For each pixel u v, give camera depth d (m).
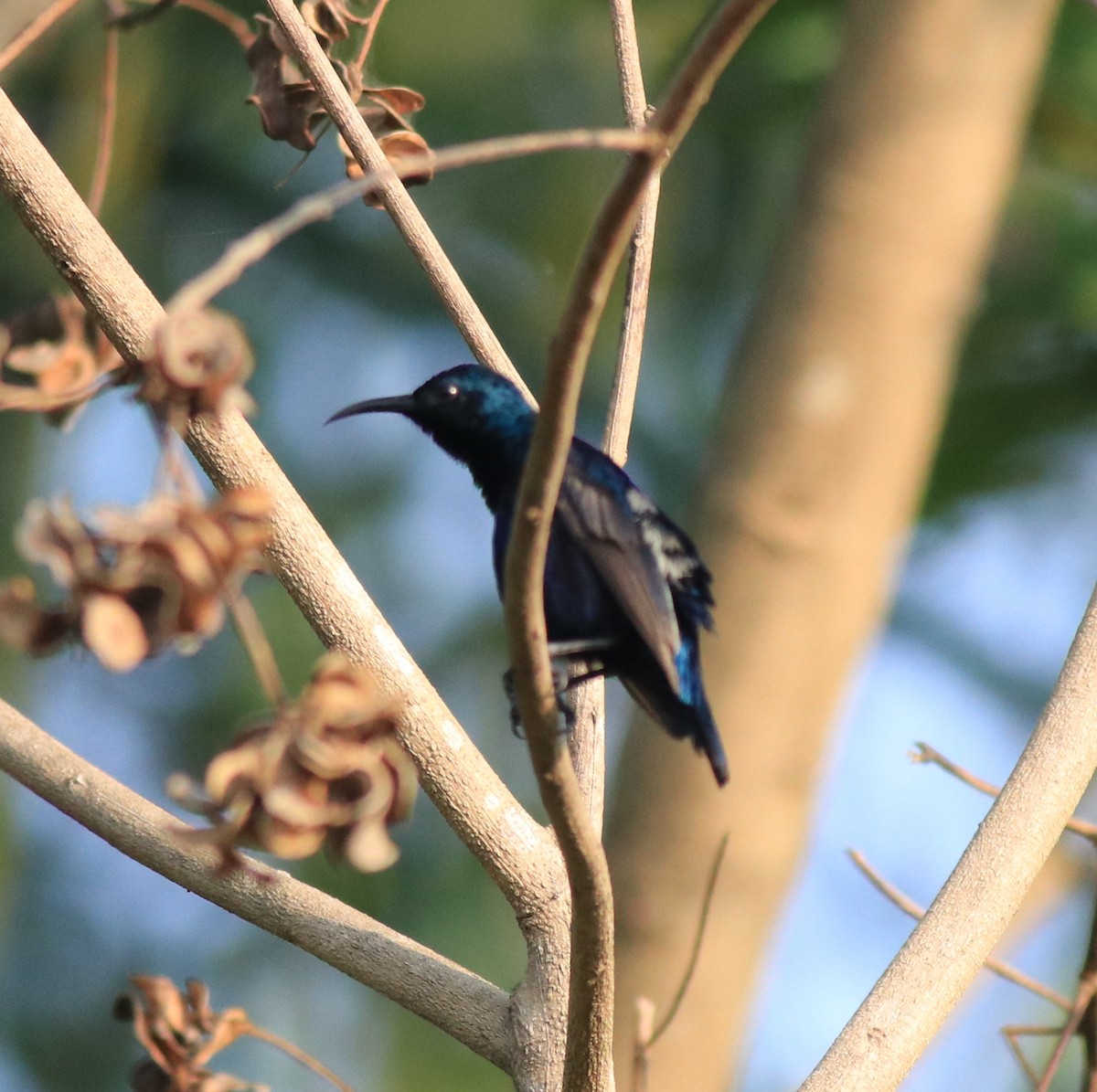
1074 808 6.66
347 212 18.64
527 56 17.06
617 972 10.57
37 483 16.50
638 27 15.61
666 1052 10.39
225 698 16.30
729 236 18.31
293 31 7.78
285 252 18.66
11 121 6.50
